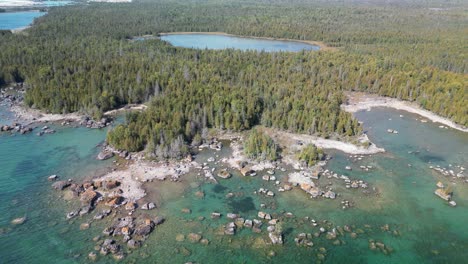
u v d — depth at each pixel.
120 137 118.69
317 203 94.38
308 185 100.00
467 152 125.44
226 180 103.44
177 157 113.88
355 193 99.38
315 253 77.81
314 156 114.62
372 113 160.88
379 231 85.19
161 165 109.88
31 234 79.50
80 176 102.38
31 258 73.38
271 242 80.06
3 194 93.00
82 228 81.62
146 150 116.06
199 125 133.12
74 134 129.62
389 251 79.12
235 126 135.12
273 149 114.44
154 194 95.62
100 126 136.38
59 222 83.38
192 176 104.88
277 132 136.12
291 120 136.12
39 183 98.38
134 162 111.25
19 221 83.19
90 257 73.81
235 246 78.69
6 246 76.06
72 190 94.00
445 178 108.62
